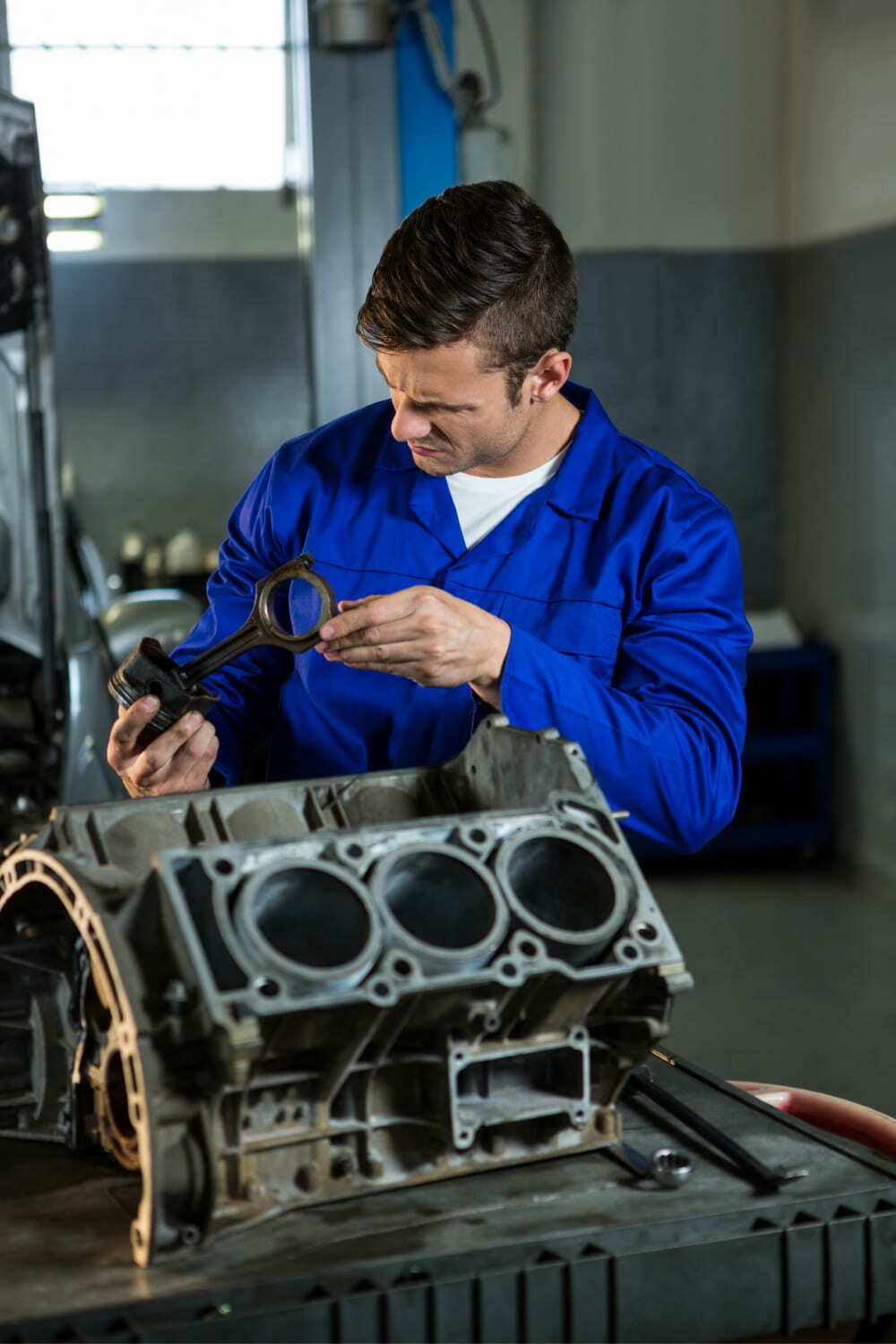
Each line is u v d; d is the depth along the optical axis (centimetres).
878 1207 99
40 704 245
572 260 126
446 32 402
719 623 138
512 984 92
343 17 383
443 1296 89
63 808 107
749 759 474
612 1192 100
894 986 380
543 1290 90
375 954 90
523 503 142
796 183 490
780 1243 95
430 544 143
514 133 490
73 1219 100
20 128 195
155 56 523
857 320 454
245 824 110
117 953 90
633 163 491
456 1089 99
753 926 429
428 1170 100
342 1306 87
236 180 541
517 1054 100
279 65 529
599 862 100
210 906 91
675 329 502
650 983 100
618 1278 92
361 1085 99
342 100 395
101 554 557
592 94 486
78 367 545
